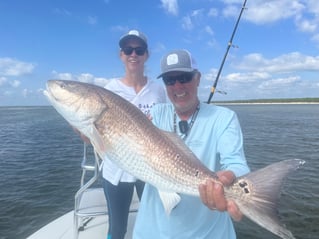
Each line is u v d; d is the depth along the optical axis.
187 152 0.82
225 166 0.83
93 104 0.89
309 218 2.54
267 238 2.24
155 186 0.84
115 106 0.88
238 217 0.70
